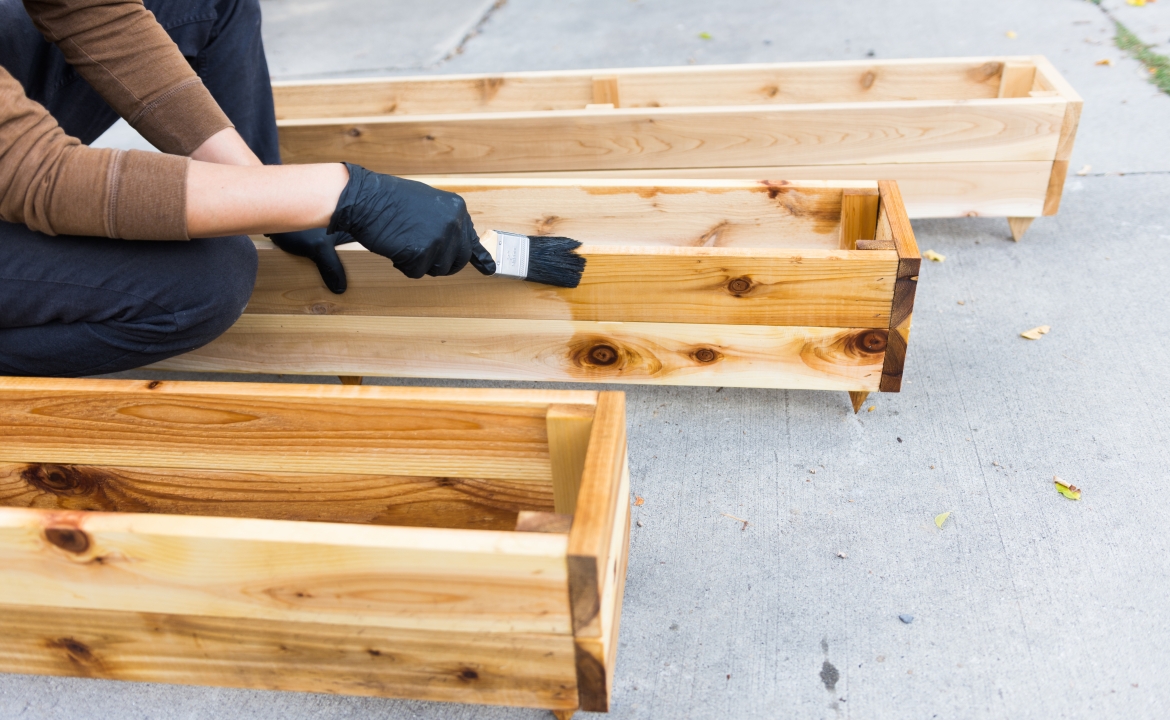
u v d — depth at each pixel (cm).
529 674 107
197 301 142
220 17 180
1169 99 299
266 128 199
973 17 394
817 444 170
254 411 127
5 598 115
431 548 96
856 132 215
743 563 145
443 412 121
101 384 128
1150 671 123
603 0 471
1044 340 194
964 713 119
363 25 466
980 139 213
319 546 99
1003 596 135
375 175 130
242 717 126
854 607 136
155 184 119
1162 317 197
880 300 154
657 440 174
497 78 269
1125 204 243
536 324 166
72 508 146
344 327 173
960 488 156
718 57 379
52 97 170
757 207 184
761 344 163
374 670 112
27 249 131
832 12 419
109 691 131
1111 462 159
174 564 105
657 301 159
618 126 221
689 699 124
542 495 129
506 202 191
